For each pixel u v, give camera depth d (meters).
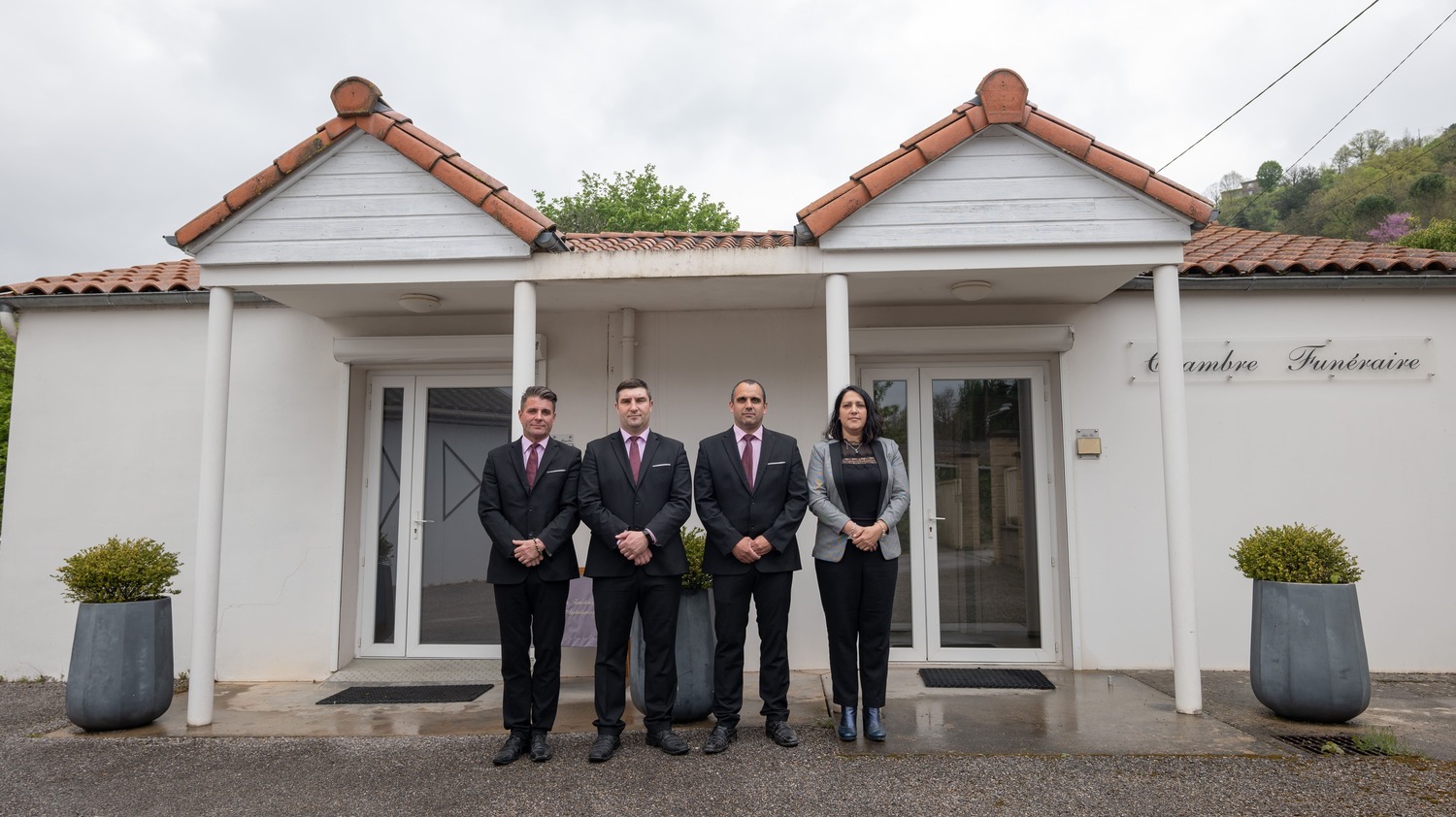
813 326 6.54
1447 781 3.87
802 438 6.48
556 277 5.21
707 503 4.38
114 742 4.74
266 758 4.41
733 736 4.43
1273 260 6.48
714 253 5.19
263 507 6.52
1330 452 6.29
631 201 31.41
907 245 5.09
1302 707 4.74
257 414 6.59
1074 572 6.27
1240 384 6.35
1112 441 6.37
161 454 6.58
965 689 5.62
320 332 6.65
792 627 6.25
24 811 3.75
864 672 4.40
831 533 4.37
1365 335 6.34
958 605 6.50
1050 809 3.57
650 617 4.35
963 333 6.28
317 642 6.38
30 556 6.55
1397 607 6.19
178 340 6.67
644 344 6.59
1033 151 5.10
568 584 4.36
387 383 6.84
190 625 6.46
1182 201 4.88
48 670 6.46
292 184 5.31
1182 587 4.99
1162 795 3.72
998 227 5.07
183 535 6.50
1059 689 5.61
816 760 4.16
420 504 6.76
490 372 6.78
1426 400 6.30
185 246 5.25
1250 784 3.84
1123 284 6.04
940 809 3.58
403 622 6.68
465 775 4.07
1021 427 6.60
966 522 6.55
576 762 4.21
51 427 6.64
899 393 6.66
